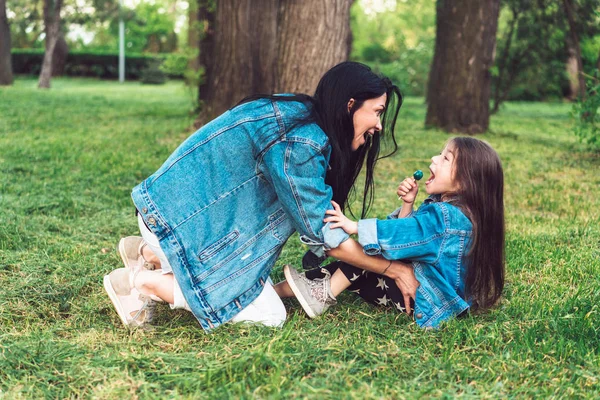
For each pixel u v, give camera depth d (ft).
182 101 59.52
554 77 58.44
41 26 106.52
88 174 20.52
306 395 6.95
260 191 8.78
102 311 10.02
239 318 8.90
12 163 21.48
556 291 10.85
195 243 8.64
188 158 8.69
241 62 32.27
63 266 11.69
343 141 8.73
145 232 8.89
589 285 11.20
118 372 7.57
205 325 8.76
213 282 8.70
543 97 77.41
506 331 9.07
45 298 10.28
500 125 43.34
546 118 51.88
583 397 7.31
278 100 8.70
